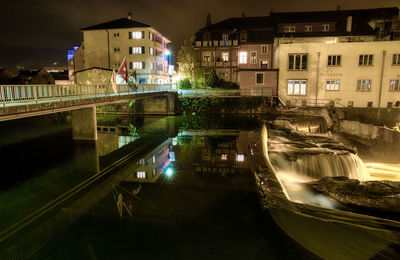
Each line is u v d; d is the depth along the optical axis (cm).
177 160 1727
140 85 3200
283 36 4178
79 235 825
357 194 1086
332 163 1501
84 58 5138
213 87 4259
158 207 1020
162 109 4022
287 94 3703
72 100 1781
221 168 1529
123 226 879
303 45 3588
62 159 1741
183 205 1038
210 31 4719
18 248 759
